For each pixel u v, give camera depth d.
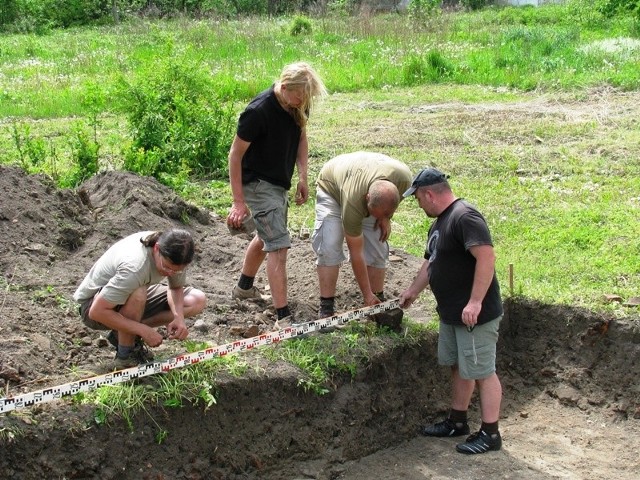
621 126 12.77
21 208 7.16
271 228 5.89
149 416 4.91
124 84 10.60
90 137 12.16
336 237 5.93
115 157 10.43
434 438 5.98
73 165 9.72
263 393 5.36
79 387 4.78
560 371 6.57
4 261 6.59
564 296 6.79
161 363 5.09
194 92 11.06
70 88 16.12
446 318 5.50
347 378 5.75
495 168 10.64
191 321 6.09
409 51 19.08
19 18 30.56
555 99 14.84
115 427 4.79
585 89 15.45
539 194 9.55
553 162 10.83
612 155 11.06
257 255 6.37
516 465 5.61
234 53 19.83
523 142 11.98
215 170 10.42
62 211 7.45
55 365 5.27
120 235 7.38
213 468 5.12
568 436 6.08
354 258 5.80
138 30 25.86
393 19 25.62
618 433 6.11
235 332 5.99
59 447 4.62
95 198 8.16
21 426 4.55
